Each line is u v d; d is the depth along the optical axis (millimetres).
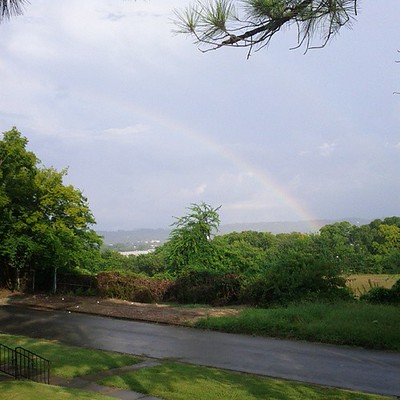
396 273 21391
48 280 25453
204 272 22391
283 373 10227
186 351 12508
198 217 28266
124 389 9055
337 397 8352
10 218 23719
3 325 16875
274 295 18891
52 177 25250
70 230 25219
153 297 22469
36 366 10828
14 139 25297
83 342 14008
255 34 4707
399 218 47969
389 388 9102
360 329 13125
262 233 48969
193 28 4703
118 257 41688
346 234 46781
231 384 9258
